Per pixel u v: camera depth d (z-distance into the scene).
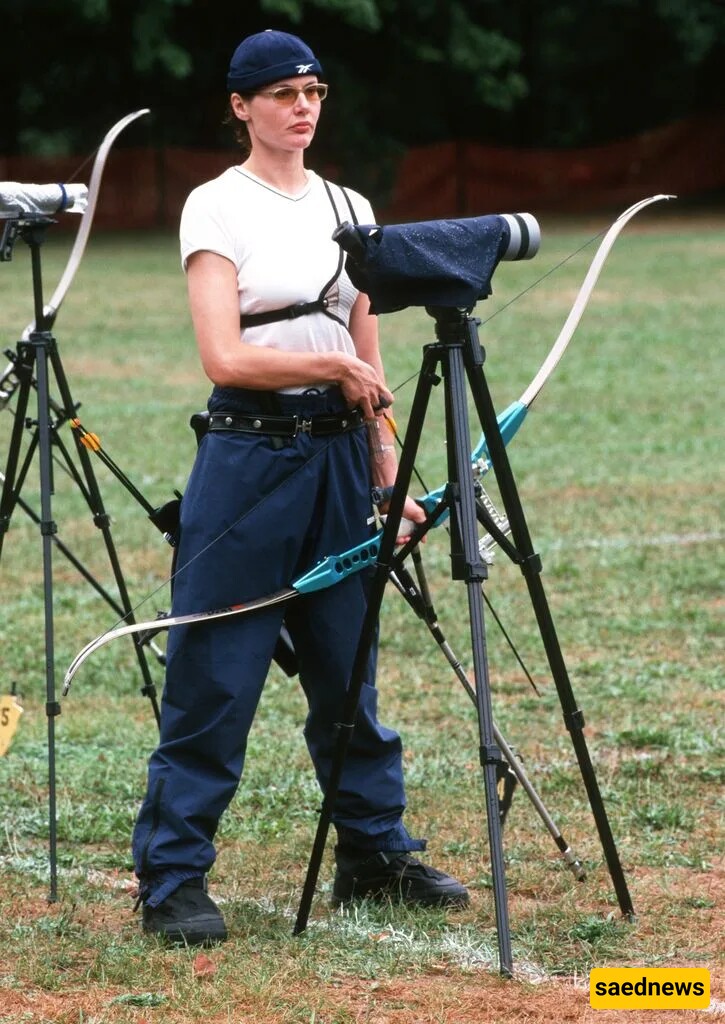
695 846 15.20
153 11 99.00
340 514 13.09
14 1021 11.36
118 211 105.44
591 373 50.62
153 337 59.62
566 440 39.66
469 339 12.26
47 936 12.94
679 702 20.09
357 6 99.75
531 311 66.06
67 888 14.16
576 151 114.12
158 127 107.88
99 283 76.00
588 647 22.67
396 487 12.30
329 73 107.69
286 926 13.27
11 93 107.62
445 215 112.44
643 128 123.62
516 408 13.29
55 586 26.23
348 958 12.48
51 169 104.75
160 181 105.56
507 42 111.44
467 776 17.34
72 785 16.94
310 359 12.64
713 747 18.20
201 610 12.83
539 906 13.68
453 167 112.06
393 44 110.50
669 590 25.67
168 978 12.16
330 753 13.66
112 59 105.00
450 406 12.38
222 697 12.85
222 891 14.23
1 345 56.69
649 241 92.56
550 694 20.52
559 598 25.31
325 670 13.37
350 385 12.73
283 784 17.03
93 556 28.11
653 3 115.56
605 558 27.66
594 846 15.12
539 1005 11.70
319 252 12.88
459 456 12.13
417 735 18.91
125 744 18.45
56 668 21.58
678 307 66.12
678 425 41.53
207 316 12.61
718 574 26.59
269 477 12.84
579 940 12.91
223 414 12.95
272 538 12.83
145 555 28.30
